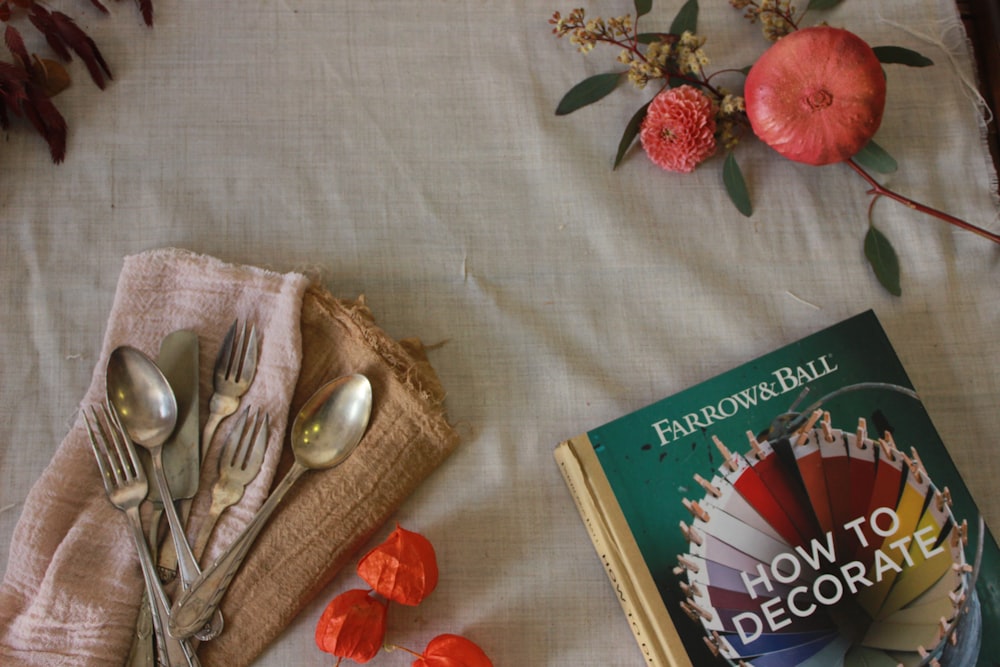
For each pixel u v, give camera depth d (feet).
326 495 1.96
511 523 2.06
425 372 2.10
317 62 2.36
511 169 2.31
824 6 2.38
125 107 2.29
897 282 2.22
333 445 1.99
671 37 2.31
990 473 2.11
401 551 1.82
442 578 2.02
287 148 2.29
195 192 2.25
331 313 2.07
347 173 2.28
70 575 1.86
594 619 2.00
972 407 2.16
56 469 1.94
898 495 1.99
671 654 1.90
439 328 2.19
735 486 2.00
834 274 2.26
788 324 2.22
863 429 2.04
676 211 2.30
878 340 2.10
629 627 2.00
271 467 1.96
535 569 2.03
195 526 1.94
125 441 1.95
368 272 2.22
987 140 2.37
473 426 2.12
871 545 1.96
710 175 2.32
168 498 1.90
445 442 2.04
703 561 1.95
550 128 2.35
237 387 2.02
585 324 2.20
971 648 1.90
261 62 2.35
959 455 2.12
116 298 2.08
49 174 2.23
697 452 2.02
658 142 2.21
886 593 1.94
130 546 1.91
